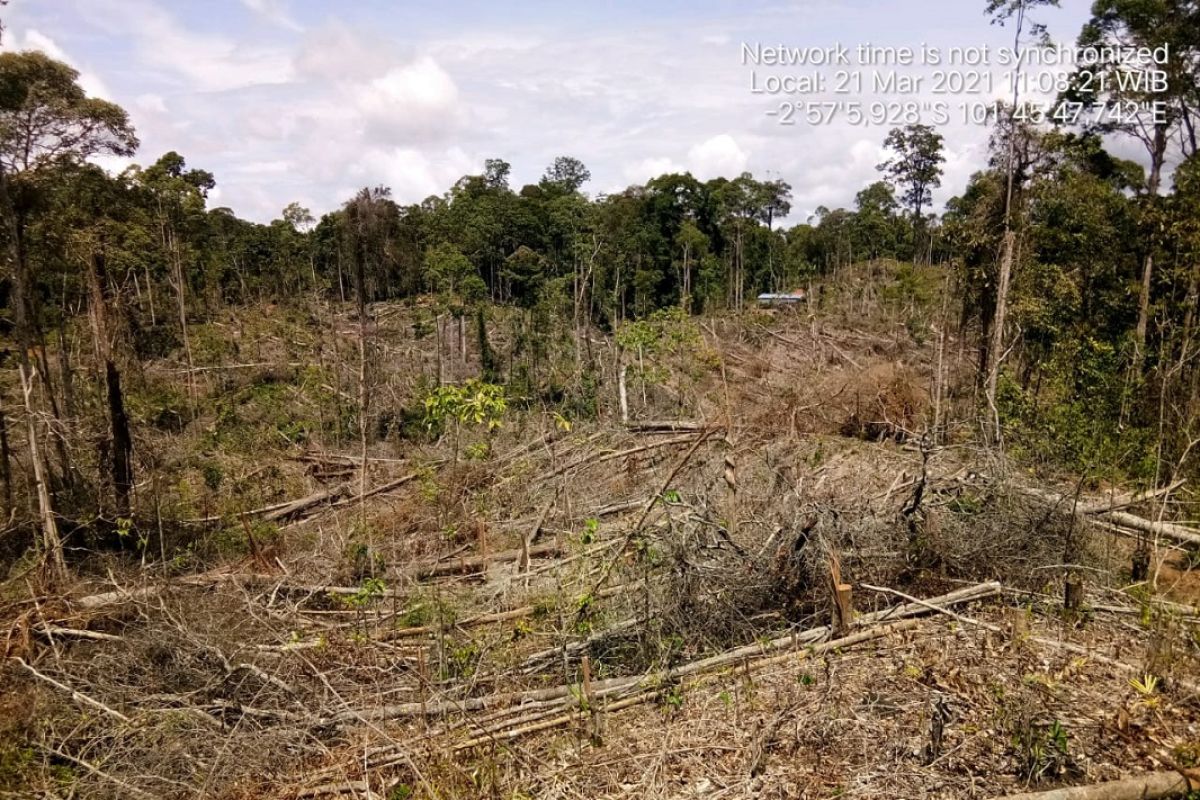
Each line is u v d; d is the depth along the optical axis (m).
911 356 23.36
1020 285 14.28
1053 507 7.15
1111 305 14.69
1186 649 5.45
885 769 4.39
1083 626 5.99
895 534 6.98
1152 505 7.62
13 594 7.42
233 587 7.63
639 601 6.37
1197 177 12.02
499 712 5.31
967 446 8.41
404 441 16.52
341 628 6.95
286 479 13.76
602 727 4.97
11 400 13.23
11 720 5.16
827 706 5.01
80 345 16.25
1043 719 4.70
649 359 19.14
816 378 17.17
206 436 15.83
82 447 11.52
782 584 6.44
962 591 6.36
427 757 4.75
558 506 10.38
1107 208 14.43
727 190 46.50
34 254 11.84
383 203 23.42
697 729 4.93
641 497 10.05
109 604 7.12
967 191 16.80
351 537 9.68
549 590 7.30
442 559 9.12
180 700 5.50
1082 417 9.66
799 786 4.32
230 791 4.76
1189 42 14.16
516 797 4.33
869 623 6.04
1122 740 4.51
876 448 11.58
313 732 5.34
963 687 5.16
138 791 4.68
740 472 9.30
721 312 35.38
